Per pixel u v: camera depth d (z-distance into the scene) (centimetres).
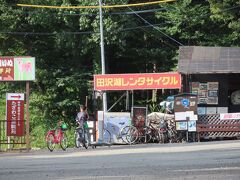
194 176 1335
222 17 4294
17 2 4309
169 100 3438
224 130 3114
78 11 4238
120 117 3148
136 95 4650
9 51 4653
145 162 1722
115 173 1430
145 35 4700
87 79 4541
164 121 3180
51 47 4666
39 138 3931
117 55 4769
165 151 2223
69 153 2341
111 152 2298
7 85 4550
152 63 4781
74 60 4628
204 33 4591
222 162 1666
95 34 4188
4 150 2516
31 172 1501
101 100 3975
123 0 4250
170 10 4503
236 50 3569
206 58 3500
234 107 3409
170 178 1302
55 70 4472
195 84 3347
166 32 4656
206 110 3344
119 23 4272
